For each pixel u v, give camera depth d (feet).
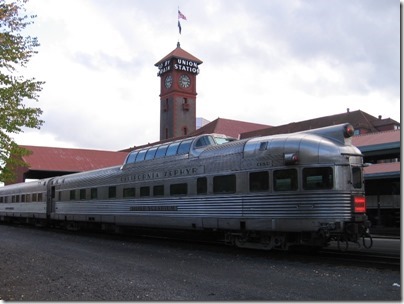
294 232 41.29
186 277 32.19
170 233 64.23
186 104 269.64
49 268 37.24
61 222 90.22
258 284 29.40
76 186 80.18
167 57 271.08
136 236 69.72
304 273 33.27
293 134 43.34
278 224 41.14
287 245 42.04
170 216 54.70
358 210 39.34
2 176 40.04
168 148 58.29
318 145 40.09
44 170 179.11
